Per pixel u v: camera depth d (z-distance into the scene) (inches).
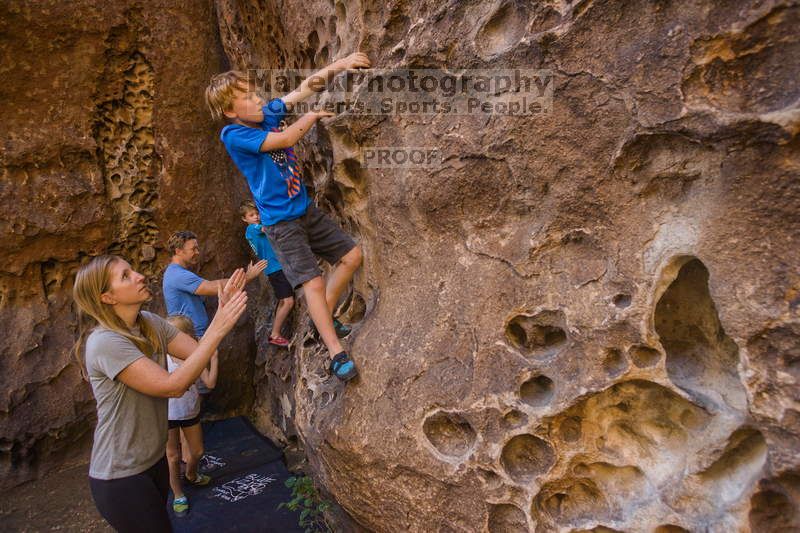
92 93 158.1
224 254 184.2
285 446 165.8
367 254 104.1
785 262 54.7
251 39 149.9
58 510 143.9
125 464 75.6
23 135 151.0
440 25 78.7
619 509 69.9
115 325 78.0
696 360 67.6
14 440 152.9
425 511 82.7
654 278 64.7
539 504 75.0
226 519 127.4
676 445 67.6
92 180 162.2
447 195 82.7
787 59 53.1
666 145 63.5
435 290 86.1
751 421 58.7
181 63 167.3
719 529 60.4
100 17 152.9
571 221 72.3
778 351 55.2
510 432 74.7
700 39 57.0
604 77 64.8
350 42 94.0
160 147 168.7
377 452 85.6
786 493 55.7
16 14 141.9
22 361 156.1
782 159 54.2
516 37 72.1
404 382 84.7
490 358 77.7
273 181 88.4
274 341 160.9
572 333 70.7
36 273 160.9
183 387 76.5
